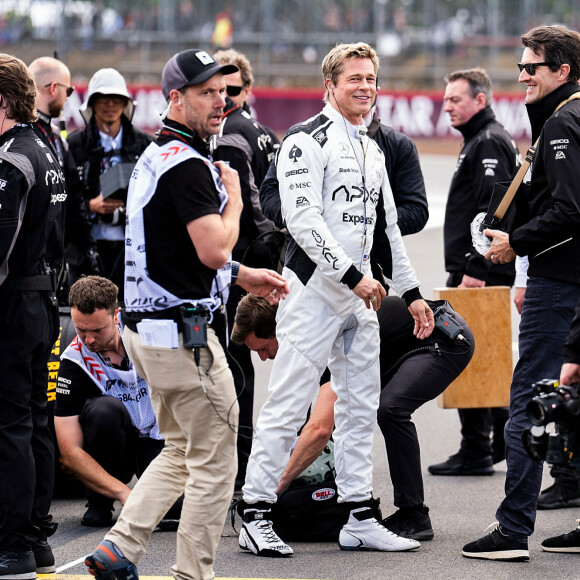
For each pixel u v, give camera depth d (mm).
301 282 12711
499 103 72188
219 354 10664
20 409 11883
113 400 14508
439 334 13844
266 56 78000
